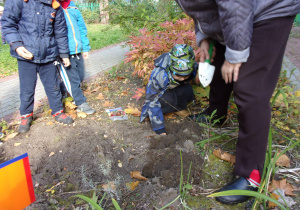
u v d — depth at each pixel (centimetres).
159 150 211
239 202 160
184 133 233
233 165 194
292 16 137
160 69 242
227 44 129
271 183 168
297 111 251
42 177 195
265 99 146
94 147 228
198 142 216
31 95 265
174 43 293
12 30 238
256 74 142
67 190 183
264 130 149
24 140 250
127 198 171
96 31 1091
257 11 130
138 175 188
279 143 216
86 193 179
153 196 170
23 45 245
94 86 395
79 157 216
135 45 321
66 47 273
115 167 204
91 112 297
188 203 163
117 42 859
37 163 213
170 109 273
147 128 258
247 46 125
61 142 241
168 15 408
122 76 421
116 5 459
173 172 184
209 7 137
